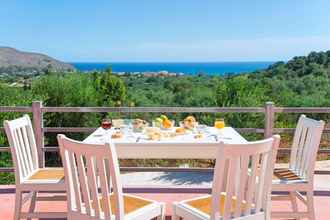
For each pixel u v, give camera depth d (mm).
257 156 2344
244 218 2434
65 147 2443
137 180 5266
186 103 9531
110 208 2420
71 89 8039
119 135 3418
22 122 3260
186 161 6766
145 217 2609
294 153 3438
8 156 5797
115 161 2312
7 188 4398
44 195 4105
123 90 9773
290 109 4410
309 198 3094
